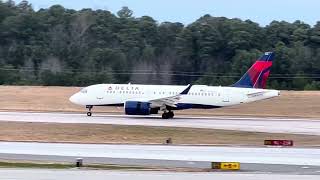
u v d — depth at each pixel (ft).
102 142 602.44
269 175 389.80
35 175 375.66
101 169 411.13
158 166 430.61
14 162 442.09
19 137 627.05
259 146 574.56
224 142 618.44
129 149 535.19
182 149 540.11
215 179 369.50
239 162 455.22
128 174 386.32
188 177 376.68
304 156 497.46
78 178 364.38
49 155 485.56
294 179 371.35
